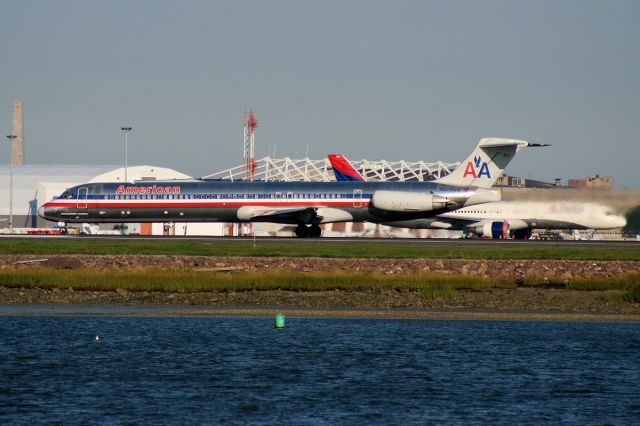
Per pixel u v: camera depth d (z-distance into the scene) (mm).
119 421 108500
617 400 117875
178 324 168250
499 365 135375
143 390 121562
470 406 115000
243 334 157875
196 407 114125
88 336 156000
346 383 125062
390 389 122250
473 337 156125
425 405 115312
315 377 128250
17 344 149125
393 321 171750
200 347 147125
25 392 120500
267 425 107188
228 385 124000
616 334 159875
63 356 140500
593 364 136375
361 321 171875
